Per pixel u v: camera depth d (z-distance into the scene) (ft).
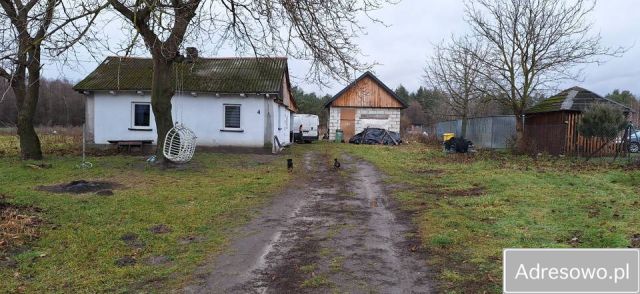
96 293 15.01
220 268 17.30
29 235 20.48
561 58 69.46
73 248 19.22
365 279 15.96
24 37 33.58
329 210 27.94
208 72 72.08
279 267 17.34
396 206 28.99
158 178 39.78
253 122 68.18
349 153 72.84
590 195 30.17
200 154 63.46
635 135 80.28
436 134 124.36
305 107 196.54
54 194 30.30
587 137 61.05
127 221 23.80
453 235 21.11
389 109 124.26
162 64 46.16
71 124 142.20
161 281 16.03
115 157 57.31
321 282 15.71
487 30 75.00
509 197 30.17
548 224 22.50
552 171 44.65
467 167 50.03
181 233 22.09
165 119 47.50
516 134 75.77
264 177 41.65
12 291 14.97
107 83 69.51
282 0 34.94
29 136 52.60
